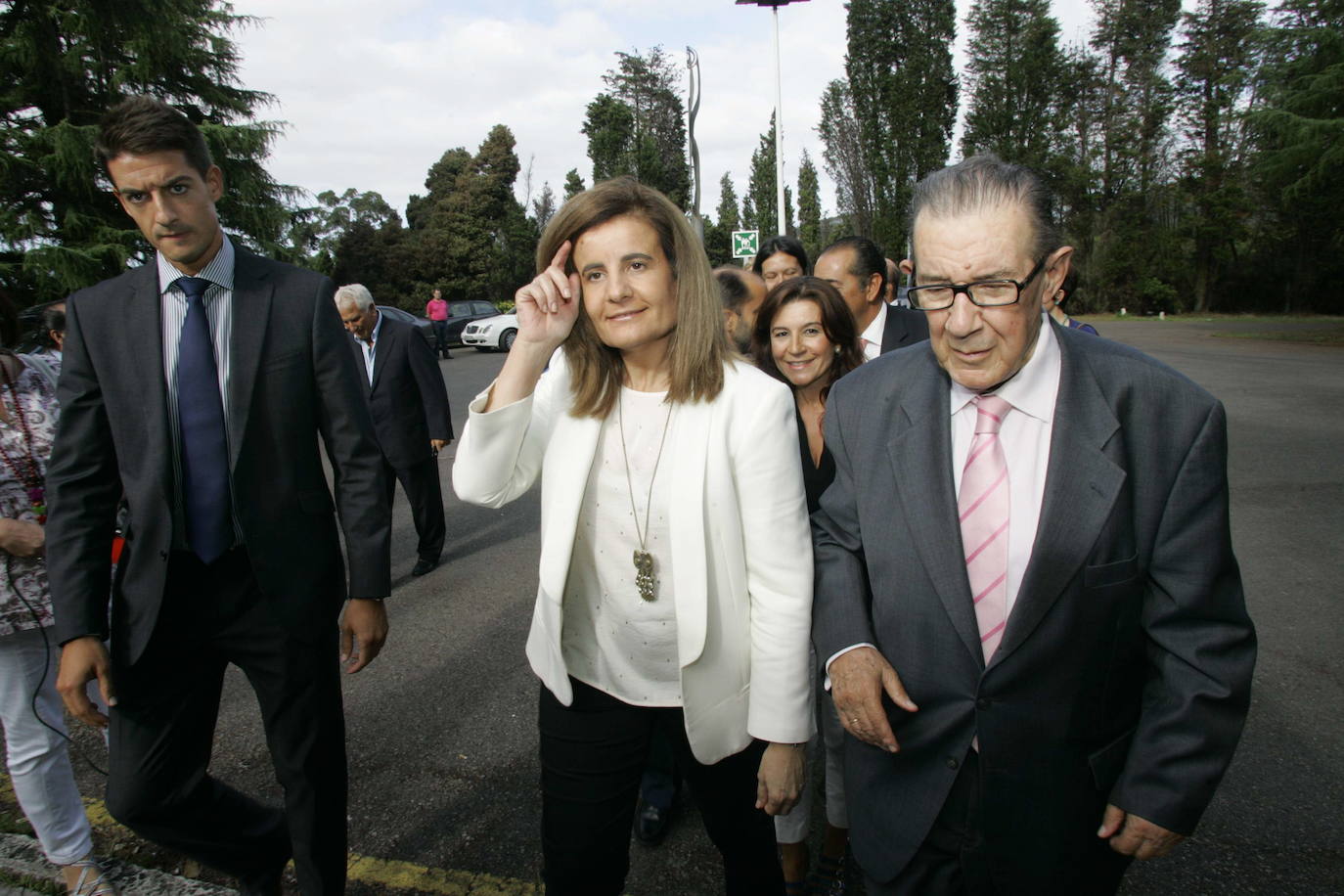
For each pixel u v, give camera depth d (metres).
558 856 1.68
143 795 1.83
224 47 19.70
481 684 3.56
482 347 22.48
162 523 1.78
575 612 1.71
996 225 1.19
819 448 2.57
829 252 3.31
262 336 1.84
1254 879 2.21
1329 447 7.59
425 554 5.13
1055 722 1.30
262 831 2.08
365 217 58.41
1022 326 1.22
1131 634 1.29
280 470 1.87
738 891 1.79
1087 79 43.69
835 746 2.16
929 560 1.34
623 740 1.67
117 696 1.82
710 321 1.55
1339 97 21.73
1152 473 1.25
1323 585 4.30
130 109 1.73
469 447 1.61
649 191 1.54
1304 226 35.00
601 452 1.65
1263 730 2.95
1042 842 1.33
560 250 1.56
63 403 1.82
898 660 1.41
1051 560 1.25
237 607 1.88
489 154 47.22
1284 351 17.70
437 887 2.30
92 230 16.50
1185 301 40.97
